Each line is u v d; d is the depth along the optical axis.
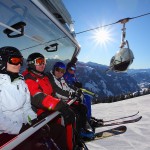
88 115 5.22
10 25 3.19
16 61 2.25
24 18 3.46
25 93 2.45
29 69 3.16
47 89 3.23
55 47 5.16
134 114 8.40
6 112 2.21
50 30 4.55
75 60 7.06
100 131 5.89
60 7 5.05
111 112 9.77
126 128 5.88
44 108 2.84
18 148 2.10
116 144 4.76
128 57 5.45
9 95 2.22
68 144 3.13
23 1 3.29
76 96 4.51
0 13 2.93
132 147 4.56
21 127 2.31
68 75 5.91
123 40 5.58
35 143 2.30
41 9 3.84
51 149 2.63
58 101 2.77
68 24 6.00
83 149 3.48
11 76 2.31
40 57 3.11
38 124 2.33
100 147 4.58
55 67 4.51
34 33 3.92
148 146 4.61
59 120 3.37
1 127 2.13
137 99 15.02
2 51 2.27
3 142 2.11
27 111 2.54
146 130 5.84
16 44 3.53
